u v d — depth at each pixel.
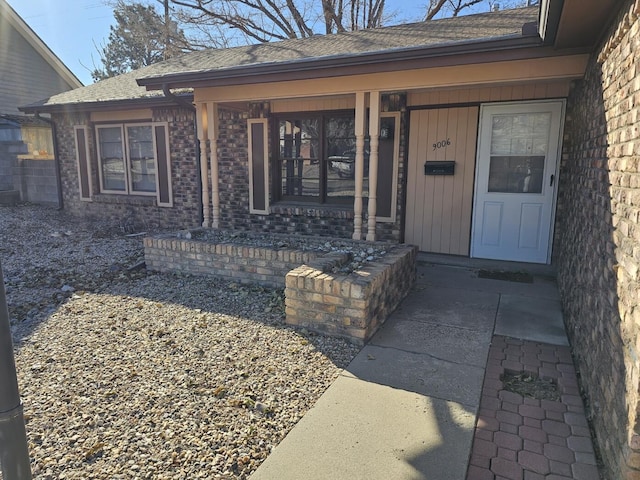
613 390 2.19
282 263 5.24
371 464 2.29
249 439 2.52
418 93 6.58
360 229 6.02
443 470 2.25
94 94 10.00
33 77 15.64
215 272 5.71
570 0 2.86
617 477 1.96
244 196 8.34
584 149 4.01
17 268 6.48
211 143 6.86
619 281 2.23
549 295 5.04
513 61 4.71
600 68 3.37
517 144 6.10
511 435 2.55
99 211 10.41
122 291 5.38
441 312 4.53
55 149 10.80
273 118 7.88
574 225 4.32
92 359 3.54
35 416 2.74
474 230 6.51
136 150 9.80
